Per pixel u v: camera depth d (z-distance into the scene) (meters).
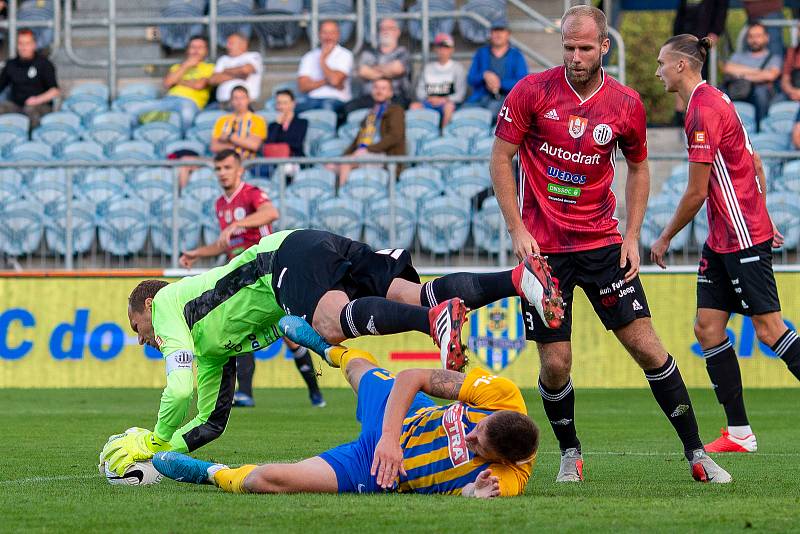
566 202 21.31
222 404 21.64
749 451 27.33
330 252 20.58
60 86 64.00
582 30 20.31
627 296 21.36
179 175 49.22
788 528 15.59
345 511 16.77
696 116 23.38
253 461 25.16
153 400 42.44
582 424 34.59
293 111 53.81
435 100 56.78
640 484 21.03
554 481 21.66
